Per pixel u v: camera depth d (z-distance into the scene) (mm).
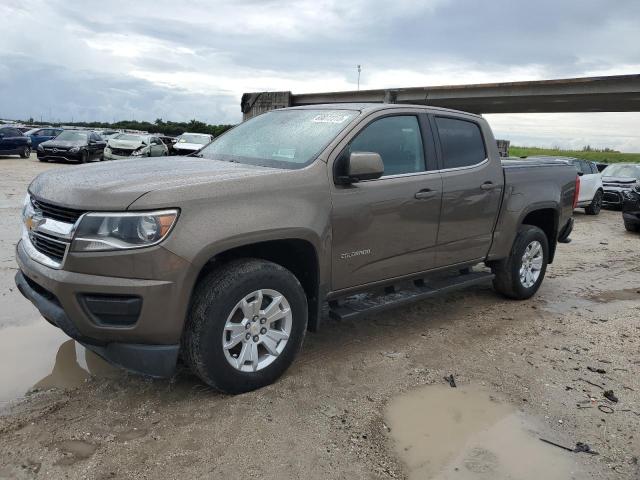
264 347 3631
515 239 5734
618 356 4523
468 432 3238
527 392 3793
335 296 4023
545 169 6059
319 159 3824
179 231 3049
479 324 5203
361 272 4129
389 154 4336
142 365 3125
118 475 2660
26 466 2693
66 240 3072
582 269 8086
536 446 3121
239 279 3307
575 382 3986
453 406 3549
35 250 3395
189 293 3121
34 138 32750
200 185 3205
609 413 3539
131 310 3021
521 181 5613
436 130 4793
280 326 3652
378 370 4035
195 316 3230
